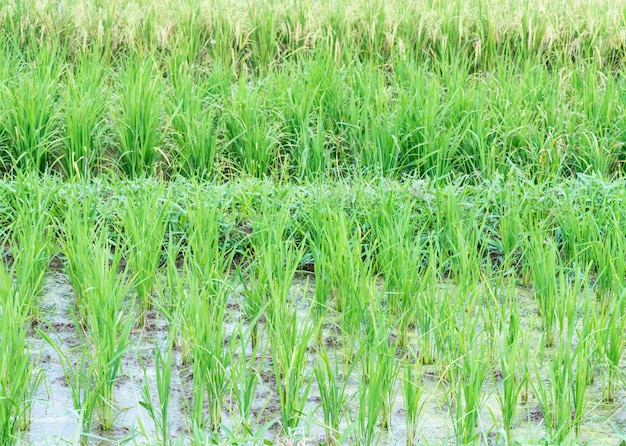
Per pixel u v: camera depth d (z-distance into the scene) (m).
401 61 12.59
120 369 6.07
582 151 10.76
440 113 10.99
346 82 12.16
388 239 7.45
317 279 6.94
